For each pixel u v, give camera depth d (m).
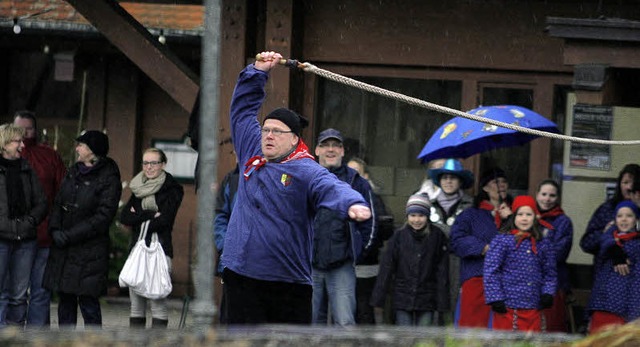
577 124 27.47
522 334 12.38
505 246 22.17
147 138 37.06
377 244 23.84
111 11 26.12
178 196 25.70
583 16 27.55
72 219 24.59
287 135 16.44
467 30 28.00
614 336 11.88
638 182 24.34
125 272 24.91
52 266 24.61
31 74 38.12
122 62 36.75
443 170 25.75
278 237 16.22
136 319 25.44
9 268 24.94
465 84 28.27
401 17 28.14
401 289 24.27
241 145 17.28
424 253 24.20
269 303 16.58
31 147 27.00
